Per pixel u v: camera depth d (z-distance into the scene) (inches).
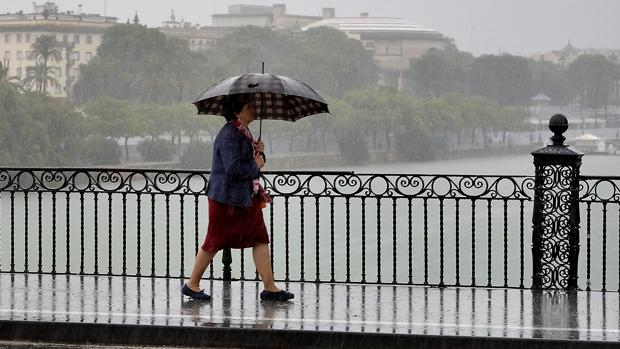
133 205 4350.4
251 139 634.2
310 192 716.0
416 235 4372.5
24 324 583.2
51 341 581.3
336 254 3725.4
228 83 619.2
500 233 4323.3
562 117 702.5
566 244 698.8
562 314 619.5
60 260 2920.8
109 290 686.5
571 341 550.6
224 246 647.1
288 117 655.1
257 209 647.1
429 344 558.3
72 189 747.4
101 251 3115.2
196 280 655.1
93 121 7800.2
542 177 698.8
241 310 622.8
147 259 2955.2
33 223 3698.3
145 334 576.4
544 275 701.9
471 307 637.9
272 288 655.1
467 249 3973.9
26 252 754.8
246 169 630.5
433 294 681.0
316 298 662.5
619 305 648.4
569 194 696.4
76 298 657.0
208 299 654.5
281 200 4931.1
